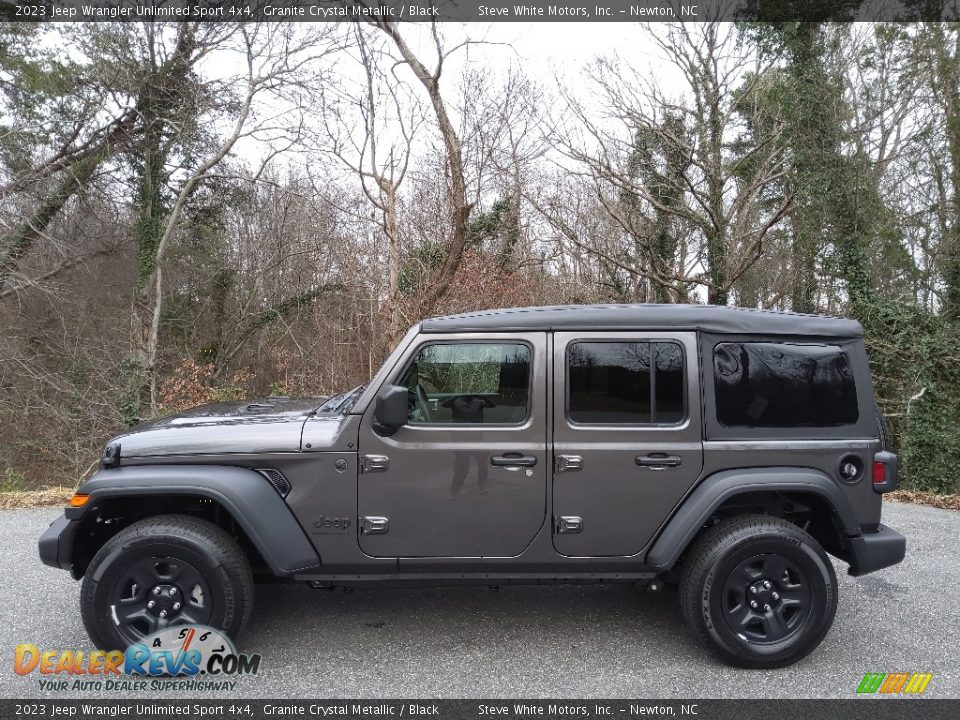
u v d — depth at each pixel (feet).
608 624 13.01
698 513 11.09
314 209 49.88
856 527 11.53
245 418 12.77
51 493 23.77
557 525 11.33
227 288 63.16
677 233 54.13
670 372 11.57
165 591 10.91
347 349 53.16
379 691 10.46
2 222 46.98
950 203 48.49
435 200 45.68
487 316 11.76
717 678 10.89
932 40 49.73
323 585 11.87
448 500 11.31
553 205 47.52
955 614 13.56
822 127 40.98
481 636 12.44
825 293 42.91
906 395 36.91
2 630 12.58
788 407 11.73
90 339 53.57
